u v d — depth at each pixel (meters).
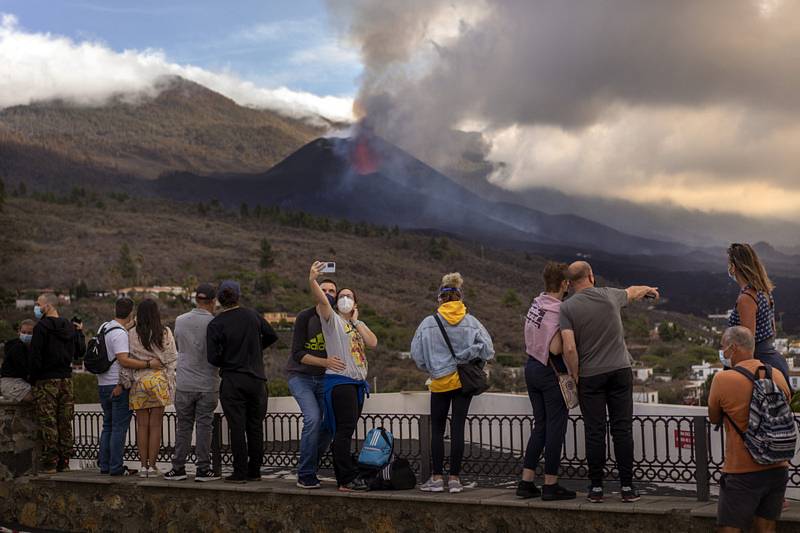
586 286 6.96
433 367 7.38
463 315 7.49
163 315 149.75
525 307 187.75
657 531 6.43
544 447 7.07
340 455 7.67
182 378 8.48
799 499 7.11
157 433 8.86
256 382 8.35
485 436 10.00
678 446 7.04
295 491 7.82
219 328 8.23
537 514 6.86
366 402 11.16
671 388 94.38
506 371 84.31
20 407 9.63
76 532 9.07
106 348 8.92
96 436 10.68
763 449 5.59
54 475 9.34
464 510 7.13
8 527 9.42
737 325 6.67
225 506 8.22
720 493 5.85
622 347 6.82
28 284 164.50
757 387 5.65
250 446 8.45
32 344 9.37
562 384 6.86
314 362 7.77
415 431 10.65
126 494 8.80
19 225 199.25
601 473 6.79
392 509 7.44
